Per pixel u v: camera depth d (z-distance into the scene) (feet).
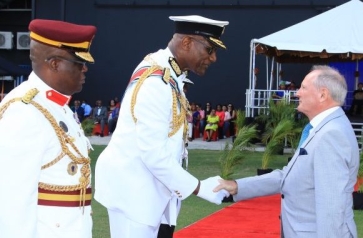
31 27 10.39
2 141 9.61
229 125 70.90
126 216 13.55
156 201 13.62
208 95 78.84
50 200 10.32
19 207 9.50
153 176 13.56
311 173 13.33
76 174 10.57
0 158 9.58
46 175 10.27
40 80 10.44
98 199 13.87
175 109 13.50
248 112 58.95
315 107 13.52
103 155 14.02
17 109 9.87
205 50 13.73
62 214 10.37
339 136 12.99
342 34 53.98
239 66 78.02
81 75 10.64
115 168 13.62
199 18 13.67
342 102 13.58
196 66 13.92
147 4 79.87
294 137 39.68
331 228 12.73
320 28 55.01
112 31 80.89
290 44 54.13
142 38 80.38
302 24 55.93
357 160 13.39
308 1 75.82
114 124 72.59
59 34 10.27
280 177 14.98
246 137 32.83
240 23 77.77
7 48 82.58
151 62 13.69
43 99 10.30
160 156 13.00
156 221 13.69
